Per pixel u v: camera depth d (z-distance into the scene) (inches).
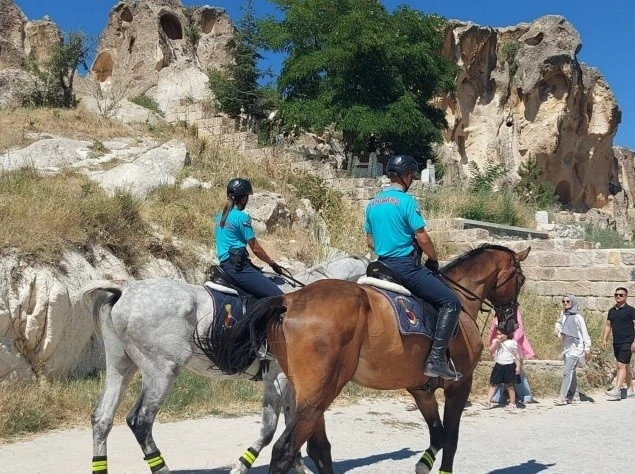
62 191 576.7
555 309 740.7
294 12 1344.7
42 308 413.7
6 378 394.0
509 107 1893.5
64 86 1283.2
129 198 566.6
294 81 1363.2
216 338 259.6
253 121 1427.2
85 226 511.2
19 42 1596.9
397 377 256.1
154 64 1699.1
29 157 732.7
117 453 335.6
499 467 331.0
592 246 822.5
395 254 268.4
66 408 399.9
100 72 1800.0
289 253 671.1
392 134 1277.1
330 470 274.1
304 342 236.5
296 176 888.3
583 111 1994.3
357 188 927.7
